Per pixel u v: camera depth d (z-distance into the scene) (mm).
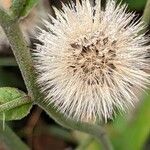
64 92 77
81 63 78
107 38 79
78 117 81
